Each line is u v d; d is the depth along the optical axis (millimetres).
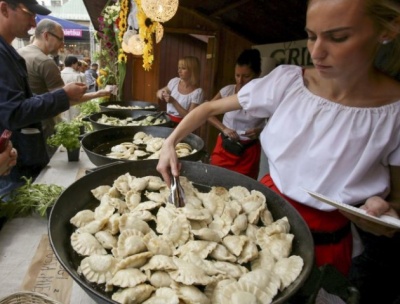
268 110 1027
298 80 957
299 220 898
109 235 879
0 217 1224
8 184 1888
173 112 2982
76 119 2455
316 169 893
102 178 1147
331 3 625
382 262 1456
